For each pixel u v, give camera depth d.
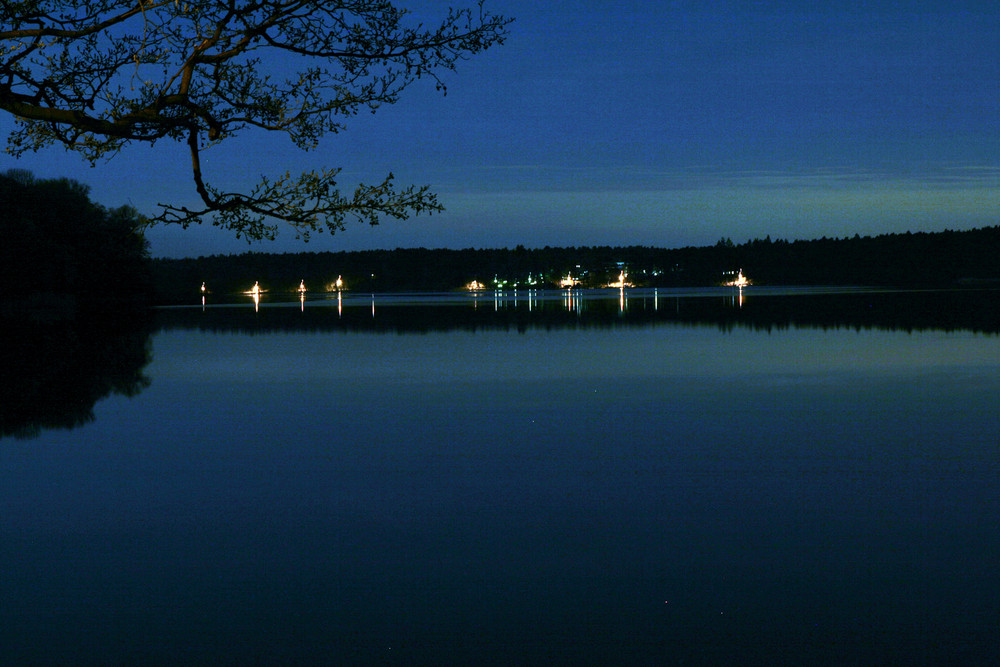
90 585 9.46
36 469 15.20
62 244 89.31
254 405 22.81
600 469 14.95
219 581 9.58
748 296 146.38
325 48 6.75
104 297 102.19
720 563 9.99
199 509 12.54
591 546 10.68
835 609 8.63
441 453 16.42
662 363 33.06
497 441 17.59
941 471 14.51
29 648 7.89
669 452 16.33
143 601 9.02
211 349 41.44
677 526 11.48
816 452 16.17
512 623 8.40
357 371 31.11
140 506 12.71
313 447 17.11
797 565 9.90
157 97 6.71
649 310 87.56
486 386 26.50
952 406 21.67
